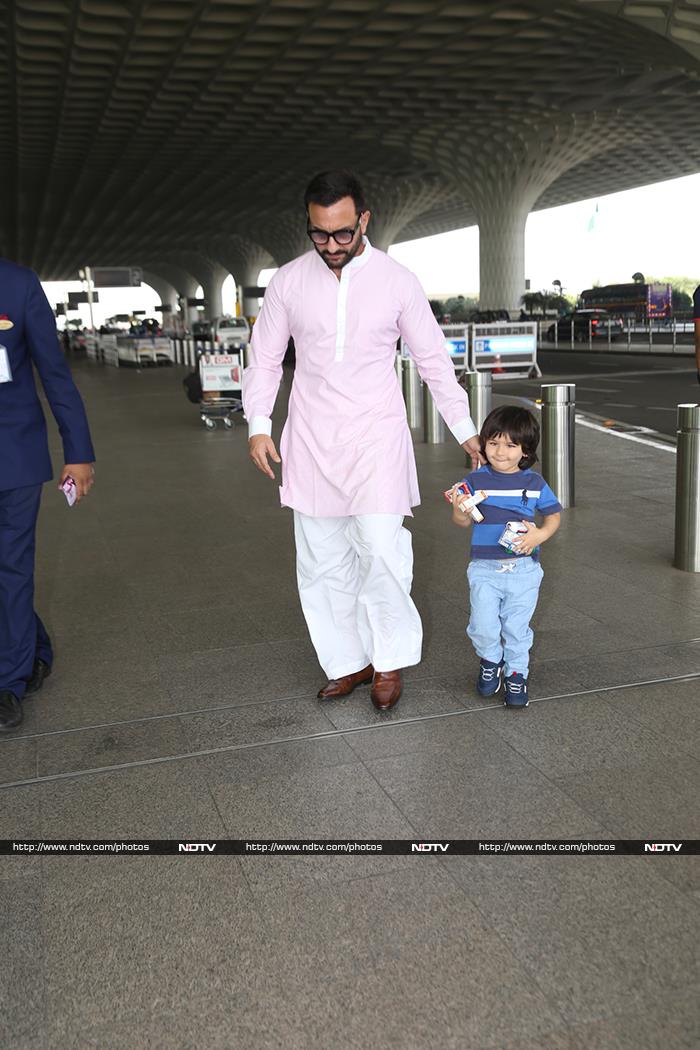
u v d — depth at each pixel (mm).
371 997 2057
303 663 4113
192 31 21578
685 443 5207
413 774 3047
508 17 20578
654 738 3236
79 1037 1973
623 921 2285
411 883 2467
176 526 7043
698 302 5645
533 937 2238
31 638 3668
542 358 29547
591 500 7406
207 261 93938
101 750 3316
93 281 42719
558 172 38406
